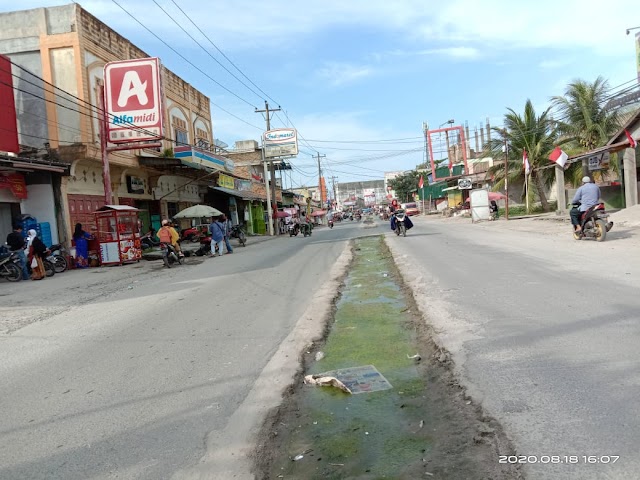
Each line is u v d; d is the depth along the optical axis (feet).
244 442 12.08
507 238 58.23
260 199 149.59
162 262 63.10
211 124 121.70
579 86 107.45
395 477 10.19
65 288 42.04
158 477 10.73
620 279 26.71
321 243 83.05
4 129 53.26
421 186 221.05
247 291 34.55
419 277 33.78
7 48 64.08
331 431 12.54
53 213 60.34
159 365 18.51
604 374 13.83
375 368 17.03
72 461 11.64
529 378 14.08
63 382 17.29
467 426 11.90
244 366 17.87
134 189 80.89
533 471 9.69
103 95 65.36
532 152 114.01
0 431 13.60
